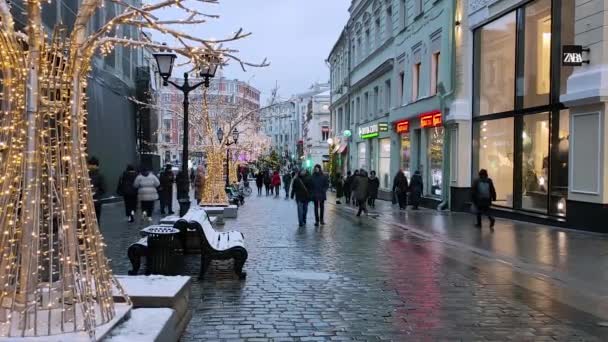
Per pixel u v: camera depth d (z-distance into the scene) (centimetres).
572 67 1555
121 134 2789
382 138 3512
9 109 411
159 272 831
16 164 409
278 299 726
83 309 410
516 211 1841
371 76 3716
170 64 1293
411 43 2864
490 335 582
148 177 1728
